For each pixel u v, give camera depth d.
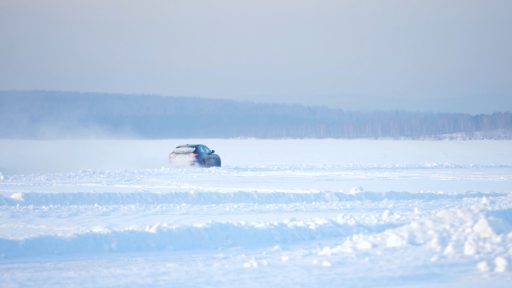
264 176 125.06
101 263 45.00
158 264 44.34
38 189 93.19
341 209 75.88
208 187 98.75
